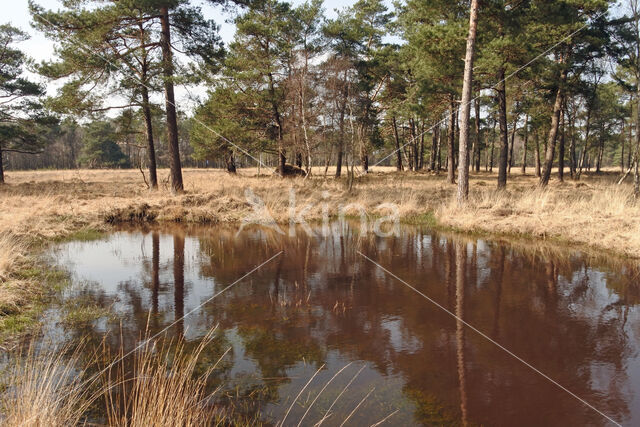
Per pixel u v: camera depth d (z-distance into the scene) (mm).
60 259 7945
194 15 15523
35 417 2439
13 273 6301
